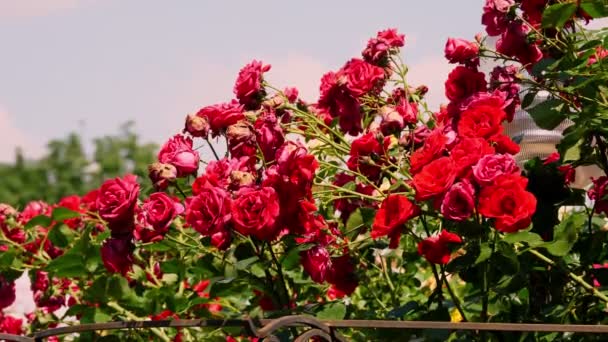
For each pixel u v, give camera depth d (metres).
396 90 3.04
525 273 2.41
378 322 1.75
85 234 3.03
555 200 2.68
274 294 2.55
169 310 3.11
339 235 2.83
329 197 2.65
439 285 2.46
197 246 2.65
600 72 2.45
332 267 2.85
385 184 2.90
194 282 3.47
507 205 2.18
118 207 2.33
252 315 2.97
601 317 2.60
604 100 2.58
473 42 2.74
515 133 3.24
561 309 2.52
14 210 3.57
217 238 2.28
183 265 3.07
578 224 2.53
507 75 2.74
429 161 2.32
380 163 2.65
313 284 3.04
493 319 2.58
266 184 2.29
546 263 2.57
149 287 3.29
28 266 3.47
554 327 1.76
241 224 2.22
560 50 2.69
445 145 2.42
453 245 2.32
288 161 2.28
